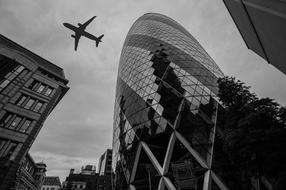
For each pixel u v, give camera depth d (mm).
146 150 32375
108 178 91062
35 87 34000
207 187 23438
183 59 46031
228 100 19766
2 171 24453
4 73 28688
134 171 32750
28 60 33500
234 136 15375
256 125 15016
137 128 37781
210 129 30328
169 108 35531
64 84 40656
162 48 52500
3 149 25906
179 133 31016
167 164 28688
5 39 35219
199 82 39344
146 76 46531
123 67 60969
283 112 15266
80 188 87125
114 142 47750
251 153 14227
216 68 49812
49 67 39781
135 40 67875
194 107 33688
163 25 70000
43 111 33094
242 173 16641
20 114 29625
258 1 9406
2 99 27141
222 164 25531
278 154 13461
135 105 42406
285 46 10773
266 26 10625
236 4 11898
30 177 48250
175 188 25453
